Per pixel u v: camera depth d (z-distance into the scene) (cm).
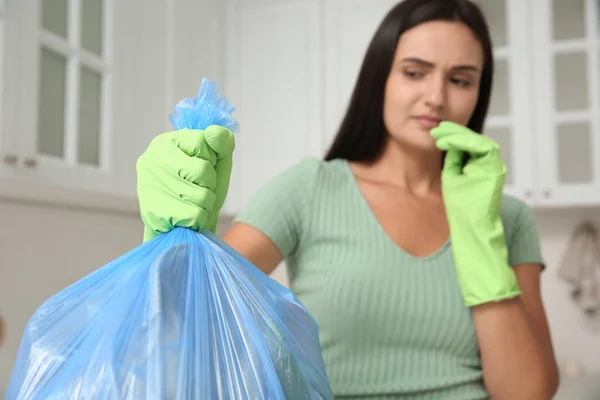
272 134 234
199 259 39
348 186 73
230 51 239
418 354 66
